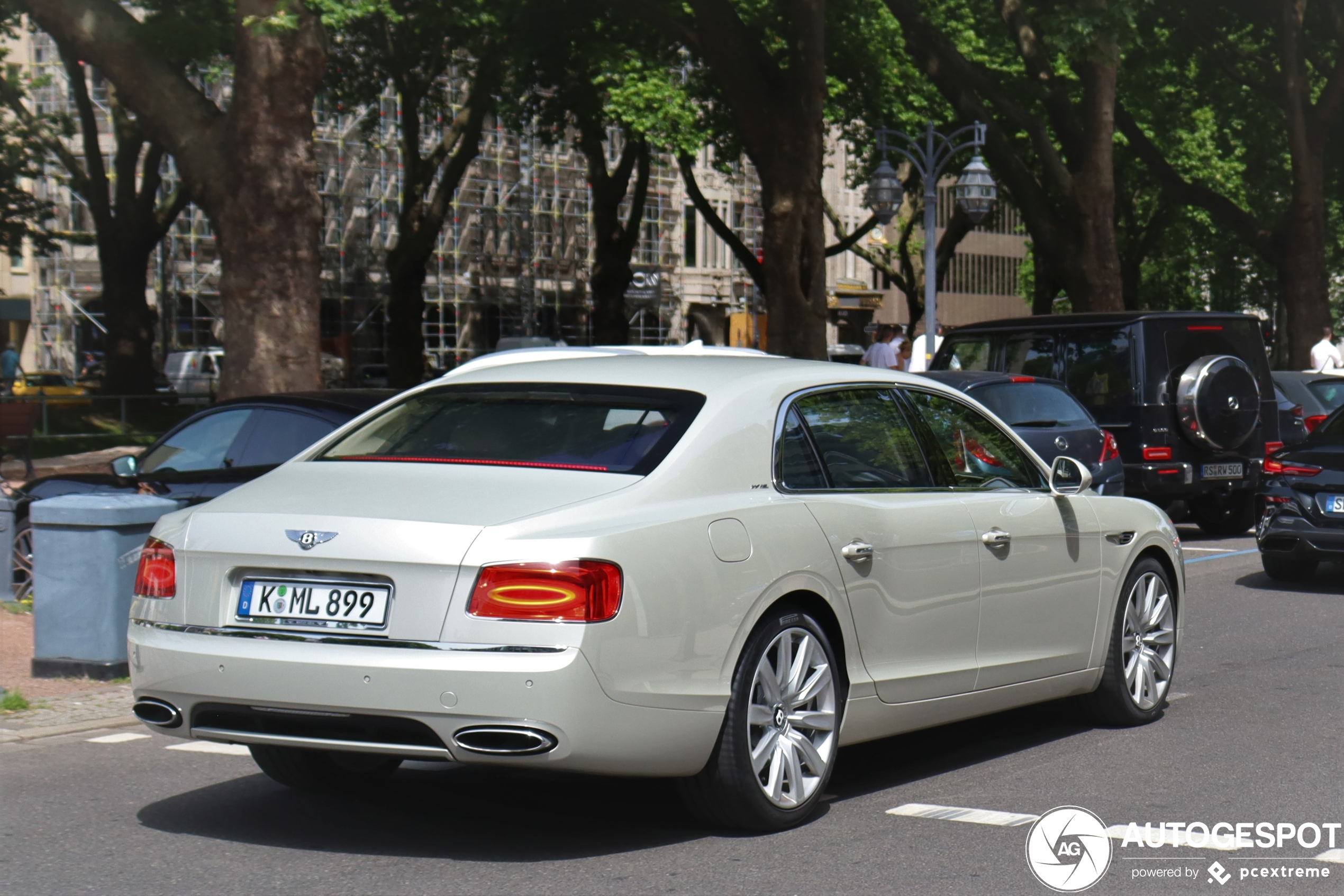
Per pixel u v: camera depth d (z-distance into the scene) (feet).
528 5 85.56
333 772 20.26
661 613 16.44
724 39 69.62
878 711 19.61
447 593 15.94
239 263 48.47
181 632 17.15
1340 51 106.01
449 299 214.07
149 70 49.78
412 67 116.67
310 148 48.73
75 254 189.37
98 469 78.69
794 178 69.26
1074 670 23.52
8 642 32.32
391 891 15.84
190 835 18.21
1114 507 24.57
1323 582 44.14
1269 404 57.16
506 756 15.76
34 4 50.08
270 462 31.96
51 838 18.16
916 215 156.04
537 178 224.74
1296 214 107.45
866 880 16.19
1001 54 114.21
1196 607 39.22
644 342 239.30
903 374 21.93
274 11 46.93
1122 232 163.02
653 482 17.29
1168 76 121.90
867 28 110.73
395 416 19.93
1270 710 26.11
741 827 17.92
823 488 19.19
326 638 16.33
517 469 17.80
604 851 17.35
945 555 20.59
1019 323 56.59
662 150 127.44
